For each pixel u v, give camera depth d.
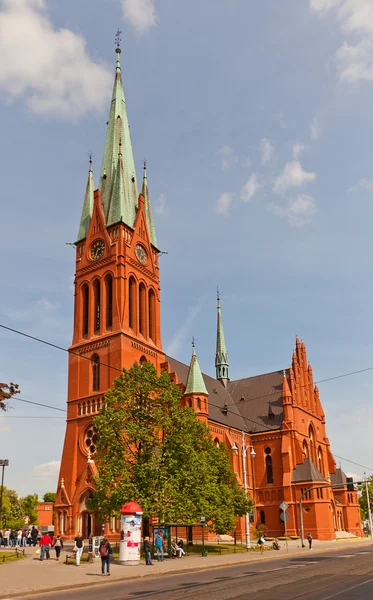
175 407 54.75
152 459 50.62
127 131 89.69
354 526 104.56
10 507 158.50
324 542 80.25
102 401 71.19
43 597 24.84
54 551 55.53
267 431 95.31
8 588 26.88
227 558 47.81
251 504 66.75
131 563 41.38
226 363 113.88
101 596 24.17
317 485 86.75
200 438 59.06
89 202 86.06
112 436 51.69
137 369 55.66
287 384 96.25
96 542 46.03
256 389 106.12
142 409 53.56
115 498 48.56
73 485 69.88
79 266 82.19
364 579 27.69
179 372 90.62
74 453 71.44
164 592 24.55
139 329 78.38
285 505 58.09
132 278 79.25
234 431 93.50
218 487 63.78
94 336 76.06
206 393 80.81
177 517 49.16
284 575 31.11
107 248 79.00
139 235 82.81
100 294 77.94
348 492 106.38
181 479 50.72
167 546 48.38
